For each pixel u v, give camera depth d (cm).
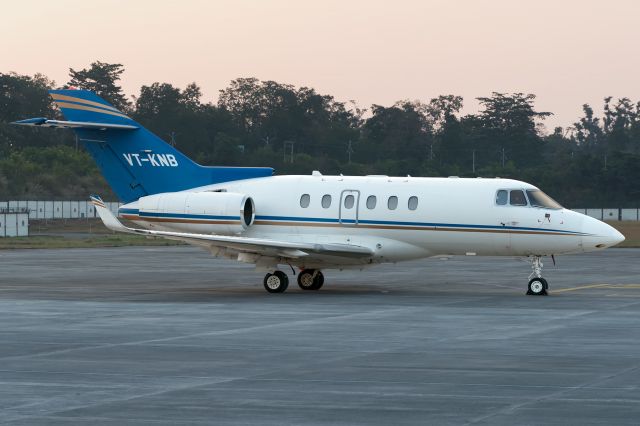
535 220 8694
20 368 4794
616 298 8494
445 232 8944
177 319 6850
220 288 9631
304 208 9325
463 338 5847
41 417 3741
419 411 3834
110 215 8519
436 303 8006
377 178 9306
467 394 4153
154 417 3744
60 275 11375
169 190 9775
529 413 3794
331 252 8869
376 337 5891
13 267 12738
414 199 9038
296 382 4425
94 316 7050
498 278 10944
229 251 9225
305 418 3728
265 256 9044
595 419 3691
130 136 9844
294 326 6438
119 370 4734
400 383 4400
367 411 3838
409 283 10256
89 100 9838
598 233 8581
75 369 4762
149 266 13012
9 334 6047
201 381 4450
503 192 8856
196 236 8531
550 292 9175
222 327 6388
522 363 4931
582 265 13288
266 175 9706
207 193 9431
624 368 4784
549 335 5981
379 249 9125
